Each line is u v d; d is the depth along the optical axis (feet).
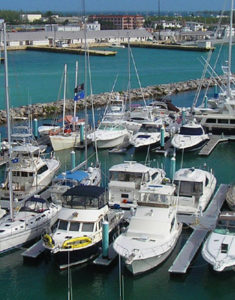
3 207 111.04
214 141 177.47
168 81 353.72
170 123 192.44
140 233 89.97
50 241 87.51
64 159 160.35
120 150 168.35
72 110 237.25
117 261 90.48
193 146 164.25
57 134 171.22
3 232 94.02
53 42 637.30
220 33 645.92
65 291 85.46
